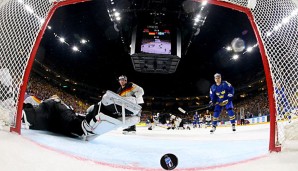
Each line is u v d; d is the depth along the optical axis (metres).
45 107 3.57
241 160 2.09
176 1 13.55
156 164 2.18
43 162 1.79
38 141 2.52
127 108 3.01
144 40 13.64
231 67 32.91
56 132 3.67
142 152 2.79
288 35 2.57
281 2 2.63
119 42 28.64
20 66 2.51
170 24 13.81
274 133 2.12
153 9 14.02
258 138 4.49
